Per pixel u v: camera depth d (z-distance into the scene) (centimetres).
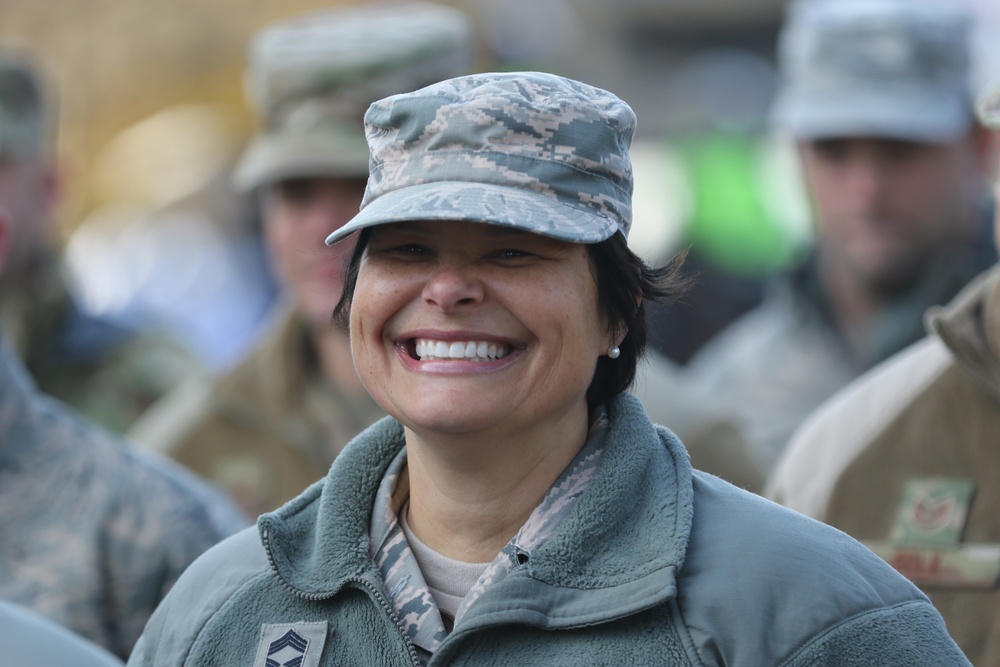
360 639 674
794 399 1457
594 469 677
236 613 705
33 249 1515
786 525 662
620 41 4775
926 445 964
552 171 640
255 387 1359
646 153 3322
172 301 2305
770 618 629
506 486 673
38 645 799
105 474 1058
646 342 703
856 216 1398
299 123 1320
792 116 1441
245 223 2400
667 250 2222
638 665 625
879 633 635
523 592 639
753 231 2186
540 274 645
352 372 1345
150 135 2770
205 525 1066
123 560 1042
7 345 1068
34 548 1039
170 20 3053
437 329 646
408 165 649
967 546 934
